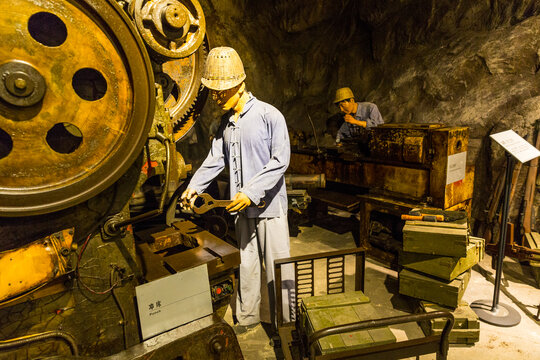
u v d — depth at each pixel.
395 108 5.44
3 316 1.54
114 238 1.76
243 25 6.89
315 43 6.94
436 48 5.21
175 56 1.81
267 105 2.38
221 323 1.81
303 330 2.20
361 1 6.14
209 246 2.47
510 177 2.63
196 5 1.83
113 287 1.77
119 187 1.71
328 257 2.47
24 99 1.29
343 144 4.55
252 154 2.40
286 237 2.59
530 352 2.47
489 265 3.62
